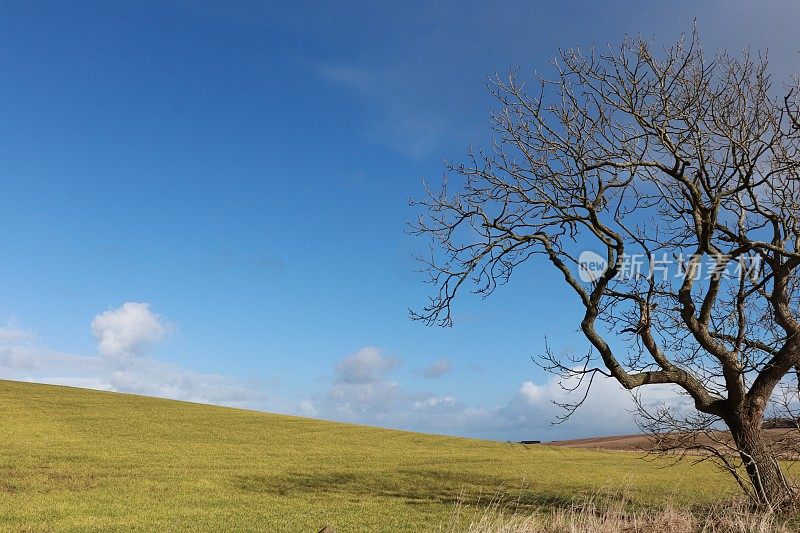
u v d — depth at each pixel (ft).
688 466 129.49
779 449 45.98
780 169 42.75
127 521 57.16
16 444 113.60
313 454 131.64
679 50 43.24
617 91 44.65
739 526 39.47
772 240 47.60
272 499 74.54
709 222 44.65
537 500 72.33
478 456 143.13
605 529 38.96
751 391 46.80
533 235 48.91
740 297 47.70
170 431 148.66
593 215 46.16
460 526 52.34
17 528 52.08
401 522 57.93
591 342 47.60
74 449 112.78
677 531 39.37
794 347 45.11
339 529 54.34
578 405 46.50
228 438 146.41
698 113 43.83
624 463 136.46
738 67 44.37
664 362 47.75
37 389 197.47
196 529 54.03
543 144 47.11
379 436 173.17
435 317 50.88
